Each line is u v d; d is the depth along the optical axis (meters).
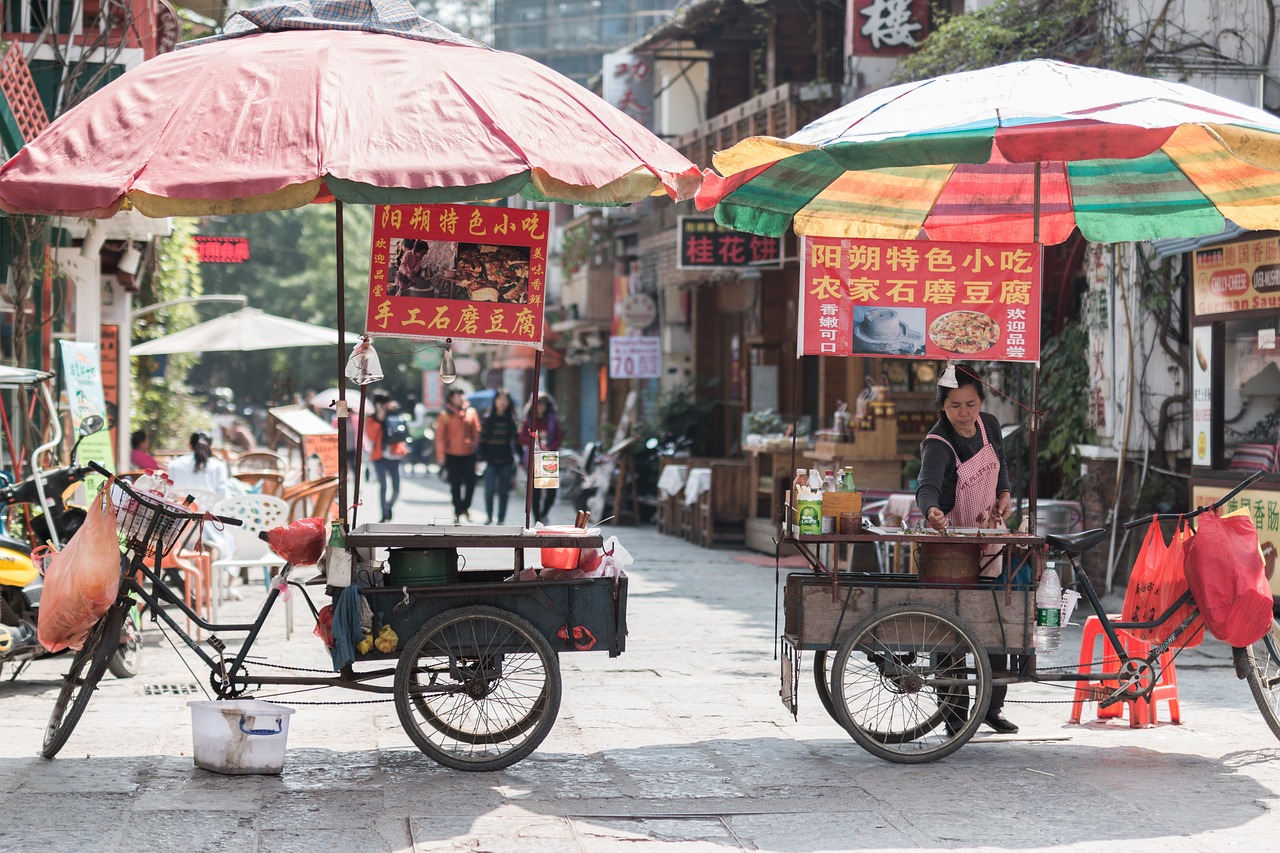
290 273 58.00
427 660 7.59
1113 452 12.09
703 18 21.45
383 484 20.95
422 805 5.60
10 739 6.66
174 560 9.75
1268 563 10.26
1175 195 7.64
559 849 5.04
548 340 34.00
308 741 6.75
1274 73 11.61
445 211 6.38
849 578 6.55
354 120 5.94
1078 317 13.48
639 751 6.60
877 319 6.52
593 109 6.45
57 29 11.58
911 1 16.17
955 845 5.16
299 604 11.87
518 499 27.66
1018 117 5.86
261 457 18.27
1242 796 5.87
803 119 18.33
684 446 22.11
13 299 11.16
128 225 12.87
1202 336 11.09
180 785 5.84
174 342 19.56
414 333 6.36
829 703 7.04
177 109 5.98
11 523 9.59
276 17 6.88
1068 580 11.87
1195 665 9.20
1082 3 12.09
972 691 6.80
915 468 14.43
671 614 11.54
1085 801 5.78
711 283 22.77
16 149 9.80
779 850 5.08
